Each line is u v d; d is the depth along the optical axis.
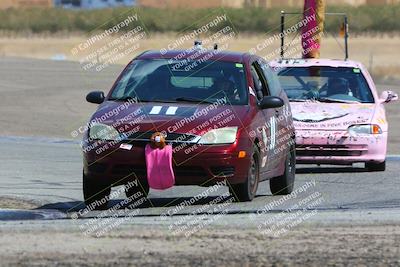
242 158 33.91
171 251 25.53
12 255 24.95
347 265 23.97
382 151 46.41
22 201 36.16
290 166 39.91
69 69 104.88
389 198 37.62
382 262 24.31
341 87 48.50
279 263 24.11
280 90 40.72
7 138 59.56
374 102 47.91
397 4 196.25
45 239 27.25
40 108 74.00
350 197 37.97
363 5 192.75
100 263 24.05
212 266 23.73
